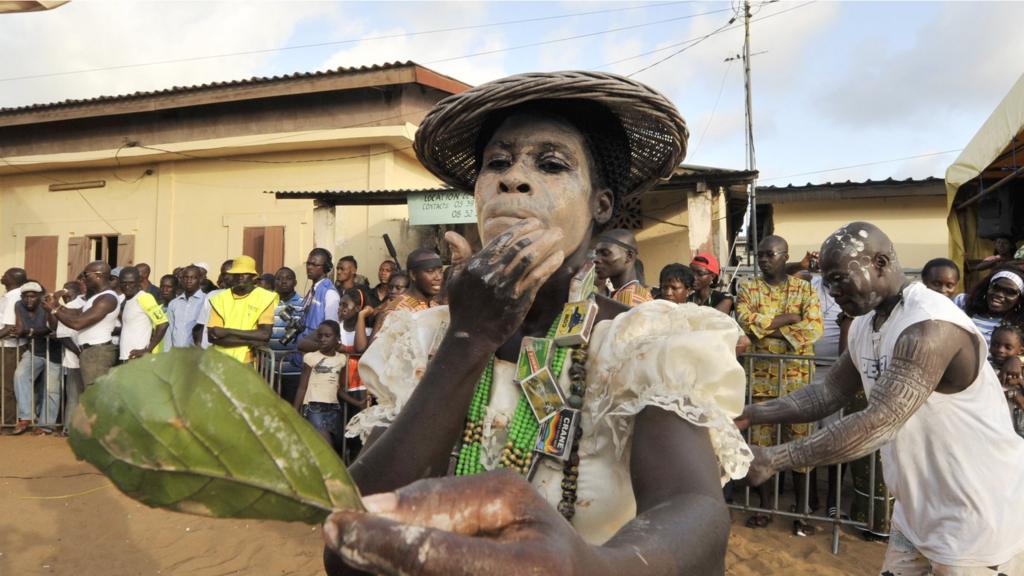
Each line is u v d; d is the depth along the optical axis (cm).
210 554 458
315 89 1242
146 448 59
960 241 870
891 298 255
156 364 60
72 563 444
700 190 922
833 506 509
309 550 464
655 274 1158
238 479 59
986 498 238
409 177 1338
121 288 745
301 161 1297
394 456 96
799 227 1395
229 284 741
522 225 99
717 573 80
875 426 228
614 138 140
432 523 60
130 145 1395
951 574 242
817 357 482
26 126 1477
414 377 131
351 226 1216
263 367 645
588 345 121
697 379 103
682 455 95
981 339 241
